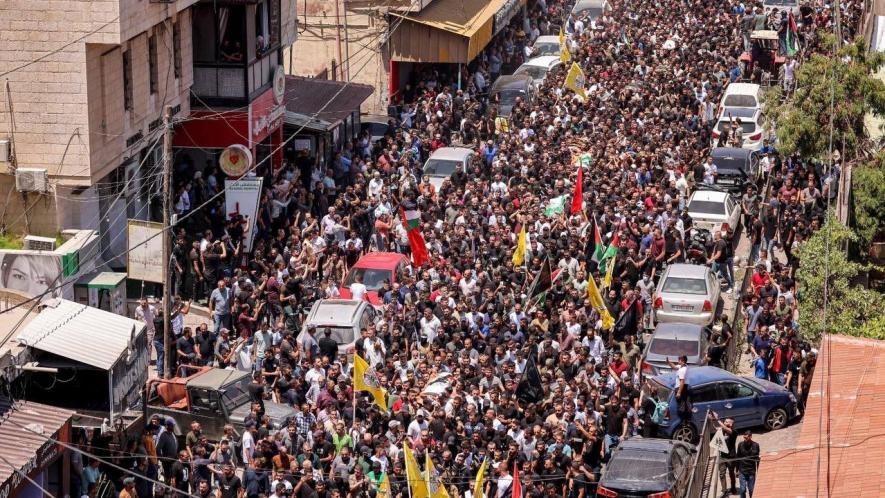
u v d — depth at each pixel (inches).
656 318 1720.0
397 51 2608.3
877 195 1784.0
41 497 1120.8
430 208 1913.1
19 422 1107.9
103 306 1450.5
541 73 2844.5
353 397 1290.6
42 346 1201.4
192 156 1952.5
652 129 2413.9
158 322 1425.9
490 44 3046.3
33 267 1430.9
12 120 1546.5
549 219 1872.5
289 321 1508.4
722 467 1347.2
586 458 1295.5
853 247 1797.5
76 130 1544.0
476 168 2171.5
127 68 1659.7
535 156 2170.3
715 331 1624.0
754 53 2918.3
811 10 3348.9
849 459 1028.5
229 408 1279.5
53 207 1558.8
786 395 1481.3
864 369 1161.4
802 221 1870.1
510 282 1681.8
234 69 1905.8
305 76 2600.9
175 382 1296.8
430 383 1359.5
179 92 1836.9
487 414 1263.5
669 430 1438.2
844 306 1577.3
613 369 1459.2
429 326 1510.8
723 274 1899.6
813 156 2028.8
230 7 1894.7
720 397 1465.3
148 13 1637.6
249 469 1167.6
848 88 1991.9
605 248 1836.9
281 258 1584.6
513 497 1149.1
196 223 1797.5
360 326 1480.1
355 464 1164.5
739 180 2180.1
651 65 2913.4
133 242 1432.1
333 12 2581.2
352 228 1839.3
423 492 1094.4
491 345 1443.2
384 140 2252.7
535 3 3452.3
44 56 1530.5
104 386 1241.4
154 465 1192.8
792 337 1534.2
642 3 3602.4
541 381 1379.2
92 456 1099.3
